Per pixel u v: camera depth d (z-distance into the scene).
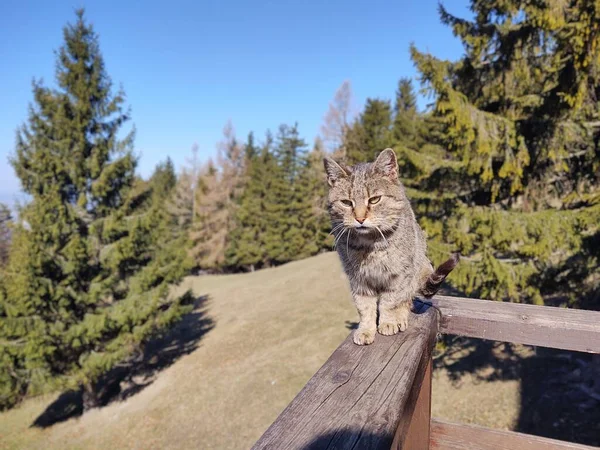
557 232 6.82
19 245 12.09
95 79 13.33
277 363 13.92
